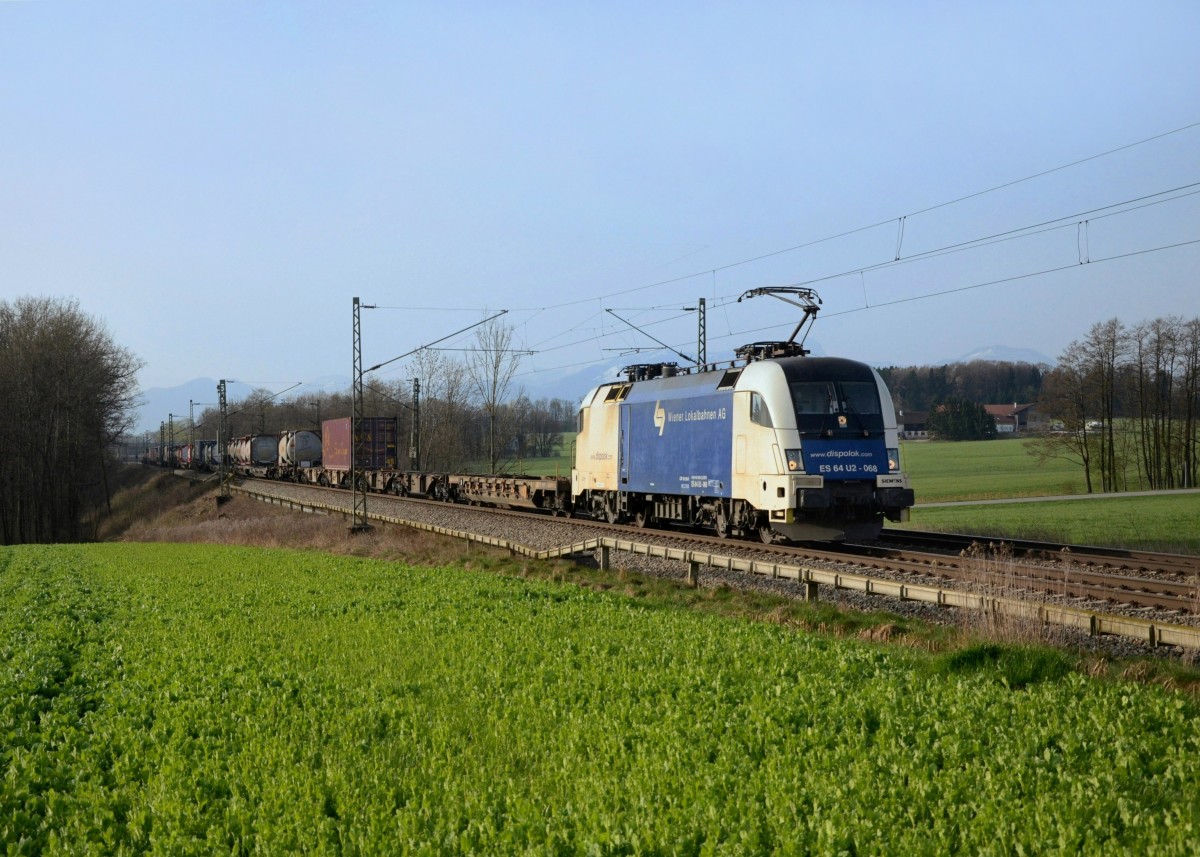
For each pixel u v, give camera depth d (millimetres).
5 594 22312
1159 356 63156
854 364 21828
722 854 5805
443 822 6613
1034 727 7805
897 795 6633
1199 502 46406
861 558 18688
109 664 12625
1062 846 5555
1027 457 86500
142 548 39781
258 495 63000
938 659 10664
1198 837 5668
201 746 8727
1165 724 7984
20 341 68375
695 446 24734
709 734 8312
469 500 45875
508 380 57438
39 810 7520
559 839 6207
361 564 25688
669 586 19828
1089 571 17531
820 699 9188
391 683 10695
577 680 10453
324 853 6156
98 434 73688
